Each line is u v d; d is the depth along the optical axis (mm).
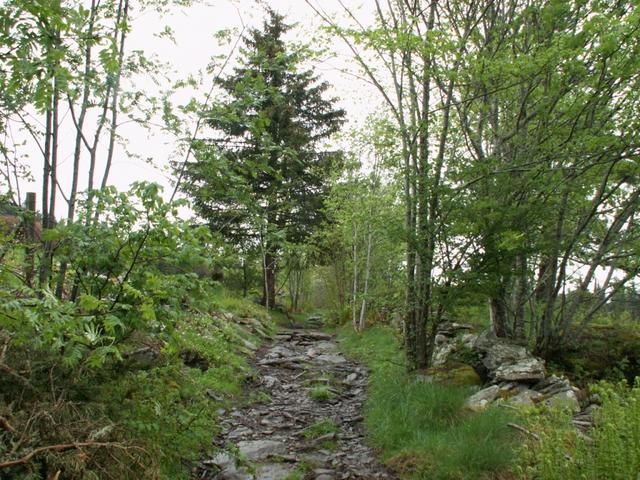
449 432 5227
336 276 20016
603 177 7129
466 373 7168
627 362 7309
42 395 3311
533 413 4898
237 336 11234
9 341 3357
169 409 4500
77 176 4785
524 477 3742
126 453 3229
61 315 2936
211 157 4656
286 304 25094
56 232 3695
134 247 3707
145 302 3463
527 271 7203
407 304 7758
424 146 7613
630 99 6680
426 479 4570
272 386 8406
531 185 6809
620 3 6695
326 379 8781
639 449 3139
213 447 5203
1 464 2557
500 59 6703
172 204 3682
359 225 14664
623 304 9930
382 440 5625
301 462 5168
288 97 18438
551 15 7203
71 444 2883
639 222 7742
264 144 4871
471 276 6684
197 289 4098
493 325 8359
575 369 7281
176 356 5602
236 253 4926
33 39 3162
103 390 3836
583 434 4453
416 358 7809
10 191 4320
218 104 4750
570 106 7148
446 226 6984
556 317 7707
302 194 19516
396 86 7977
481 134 8312
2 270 3213
